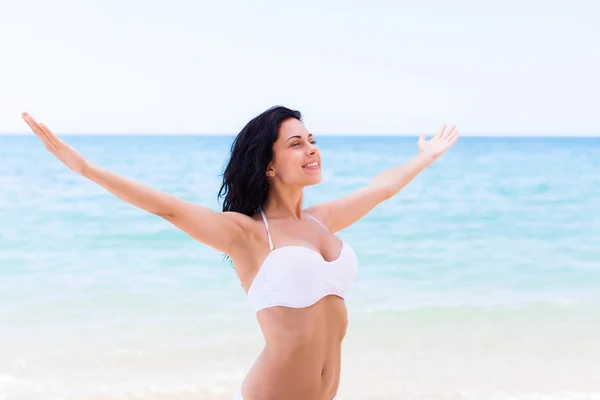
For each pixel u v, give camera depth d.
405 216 16.45
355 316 8.70
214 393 6.30
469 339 7.75
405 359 7.11
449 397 6.11
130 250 12.41
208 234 3.03
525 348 7.41
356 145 47.53
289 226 3.20
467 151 33.94
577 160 28.78
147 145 44.09
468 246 13.30
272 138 3.19
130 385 6.50
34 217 15.95
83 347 7.60
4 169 24.58
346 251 3.22
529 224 15.61
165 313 8.84
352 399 6.08
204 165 30.42
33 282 10.48
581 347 7.43
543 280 10.64
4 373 6.84
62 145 2.83
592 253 12.70
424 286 10.25
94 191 19.59
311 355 3.01
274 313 2.98
